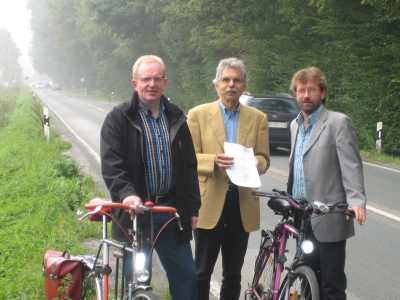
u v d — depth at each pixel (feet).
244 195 12.81
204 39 89.56
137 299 9.57
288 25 73.46
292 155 12.35
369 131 52.60
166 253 11.34
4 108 85.97
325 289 11.83
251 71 77.87
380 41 53.83
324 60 60.64
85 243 19.69
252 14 78.13
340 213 11.55
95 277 10.37
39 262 16.52
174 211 10.09
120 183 10.61
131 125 10.93
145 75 10.78
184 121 11.25
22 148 43.27
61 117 88.17
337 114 11.75
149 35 132.87
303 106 11.83
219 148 12.78
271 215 24.80
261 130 13.14
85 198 25.96
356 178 11.35
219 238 12.99
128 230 10.66
